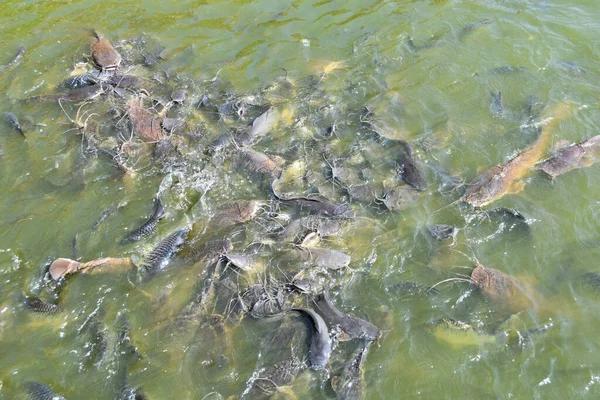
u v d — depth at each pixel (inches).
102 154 200.1
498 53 234.7
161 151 199.8
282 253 173.9
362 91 220.8
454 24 249.4
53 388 152.9
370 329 158.2
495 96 216.5
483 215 181.0
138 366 155.6
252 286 166.9
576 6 257.6
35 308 165.2
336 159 197.8
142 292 167.6
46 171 195.9
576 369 153.6
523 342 157.3
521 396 150.5
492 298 164.2
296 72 229.3
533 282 167.5
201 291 167.0
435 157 197.0
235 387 151.9
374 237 177.2
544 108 210.5
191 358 156.3
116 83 221.9
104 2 264.7
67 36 245.9
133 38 245.3
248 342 158.2
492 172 189.0
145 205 187.3
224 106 214.1
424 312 163.0
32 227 182.1
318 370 153.0
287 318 161.0
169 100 217.0
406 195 186.1
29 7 261.6
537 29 245.3
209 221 182.5
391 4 261.7
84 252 176.7
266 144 203.3
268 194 189.5
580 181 188.1
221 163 197.5
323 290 165.8
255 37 246.7
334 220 179.6
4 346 159.5
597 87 218.4
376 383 152.1
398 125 207.3
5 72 228.4
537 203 183.5
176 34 248.4
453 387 151.8
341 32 248.1
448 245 175.0
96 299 166.9
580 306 163.2
